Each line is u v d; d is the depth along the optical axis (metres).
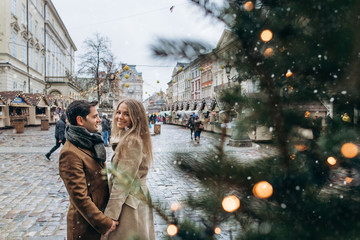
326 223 0.84
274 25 0.91
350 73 0.88
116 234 1.74
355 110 0.95
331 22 0.84
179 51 0.96
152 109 50.94
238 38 0.97
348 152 0.86
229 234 0.94
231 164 0.88
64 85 46.47
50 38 49.31
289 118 0.92
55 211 4.39
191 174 0.91
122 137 1.82
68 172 1.70
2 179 6.36
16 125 19.47
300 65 0.93
